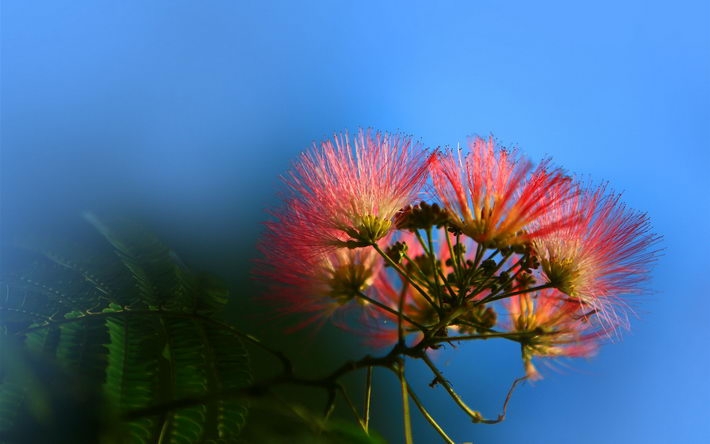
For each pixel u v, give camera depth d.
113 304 0.53
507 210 0.55
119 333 0.53
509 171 0.56
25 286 0.53
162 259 0.55
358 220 0.56
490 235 0.55
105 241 0.56
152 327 0.53
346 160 0.57
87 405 0.47
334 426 0.48
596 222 0.56
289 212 0.56
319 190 0.56
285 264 0.57
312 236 0.56
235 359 0.54
